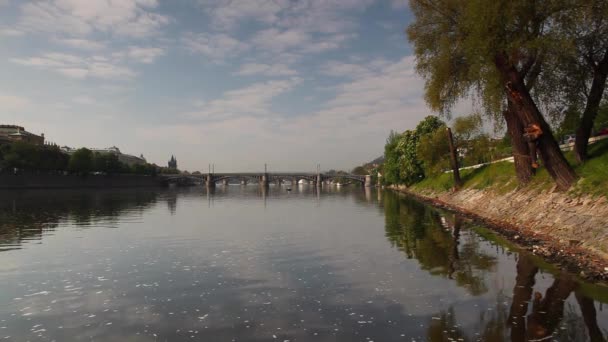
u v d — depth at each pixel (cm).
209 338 1074
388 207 5859
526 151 3644
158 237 2966
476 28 2553
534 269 1739
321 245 2550
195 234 3123
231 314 1260
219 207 6444
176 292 1510
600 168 2566
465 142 6266
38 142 19700
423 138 6906
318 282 1633
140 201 7875
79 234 3134
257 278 1712
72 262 2070
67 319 1230
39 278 1738
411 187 10519
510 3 2411
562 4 2402
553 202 2731
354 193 12556
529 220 2855
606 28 2558
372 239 2769
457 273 1728
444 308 1284
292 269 1877
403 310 1276
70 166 14488
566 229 2261
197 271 1852
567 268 1738
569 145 3797
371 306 1320
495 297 1378
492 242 2478
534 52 2561
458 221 3712
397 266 1906
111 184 17175
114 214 4925
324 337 1071
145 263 2038
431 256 2117
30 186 12531
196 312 1281
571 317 1173
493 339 1036
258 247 2497
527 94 2716
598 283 1500
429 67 3428
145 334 1107
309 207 6328
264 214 5041
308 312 1270
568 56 2552
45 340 1074
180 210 5712
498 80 2672
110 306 1352
